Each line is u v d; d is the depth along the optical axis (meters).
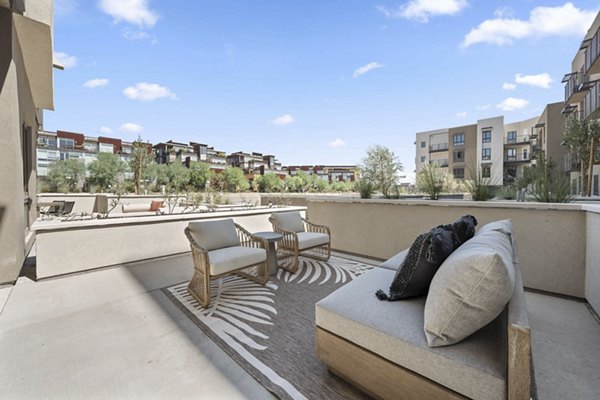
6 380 1.54
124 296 2.74
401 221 3.91
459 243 1.70
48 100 6.20
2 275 3.00
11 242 3.04
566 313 2.33
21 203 3.55
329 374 1.59
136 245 3.96
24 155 4.86
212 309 2.45
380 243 4.12
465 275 1.11
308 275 3.40
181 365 1.68
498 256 1.06
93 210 10.92
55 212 6.90
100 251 3.64
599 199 3.44
